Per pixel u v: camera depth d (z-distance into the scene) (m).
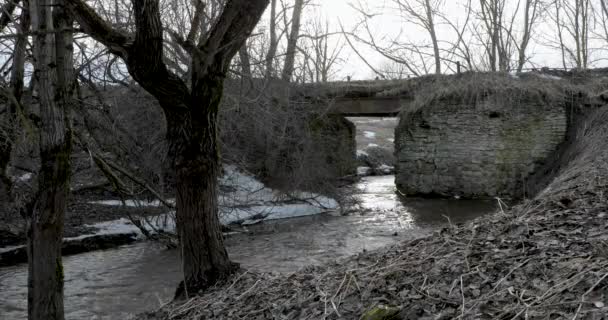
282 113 20.41
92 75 12.78
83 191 18.94
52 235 6.13
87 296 11.04
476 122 23.55
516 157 23.14
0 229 14.46
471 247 5.95
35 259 6.11
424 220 19.17
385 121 63.62
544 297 4.57
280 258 13.84
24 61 10.96
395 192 26.77
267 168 21.64
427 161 24.75
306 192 22.03
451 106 24.02
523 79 24.45
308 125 22.36
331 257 13.73
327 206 22.00
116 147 14.41
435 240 6.70
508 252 5.59
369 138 52.56
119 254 14.92
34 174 13.98
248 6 6.91
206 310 6.61
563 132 22.78
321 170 22.67
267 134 20.50
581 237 5.58
